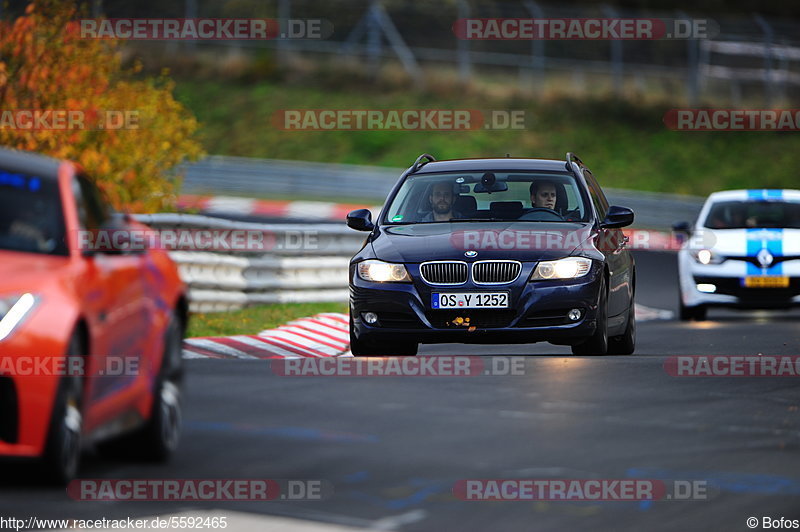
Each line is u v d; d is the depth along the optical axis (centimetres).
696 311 7169
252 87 17900
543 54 18588
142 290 2775
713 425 3188
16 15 6475
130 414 2659
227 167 14988
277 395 3559
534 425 3136
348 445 2850
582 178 4828
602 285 4459
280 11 18450
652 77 19138
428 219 4697
